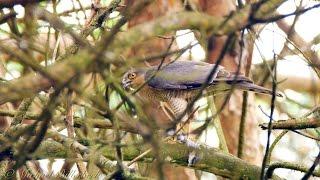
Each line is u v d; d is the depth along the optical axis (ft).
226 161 40.32
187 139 40.06
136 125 28.94
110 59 24.59
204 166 40.34
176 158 39.99
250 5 26.12
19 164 29.43
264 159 34.09
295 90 60.54
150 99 45.27
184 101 44.47
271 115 32.94
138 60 28.12
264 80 47.93
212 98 46.37
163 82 44.45
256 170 39.88
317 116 37.47
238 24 25.72
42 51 39.55
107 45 24.16
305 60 37.55
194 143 40.37
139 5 27.96
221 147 46.55
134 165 41.63
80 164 35.24
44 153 38.01
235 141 57.52
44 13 27.32
